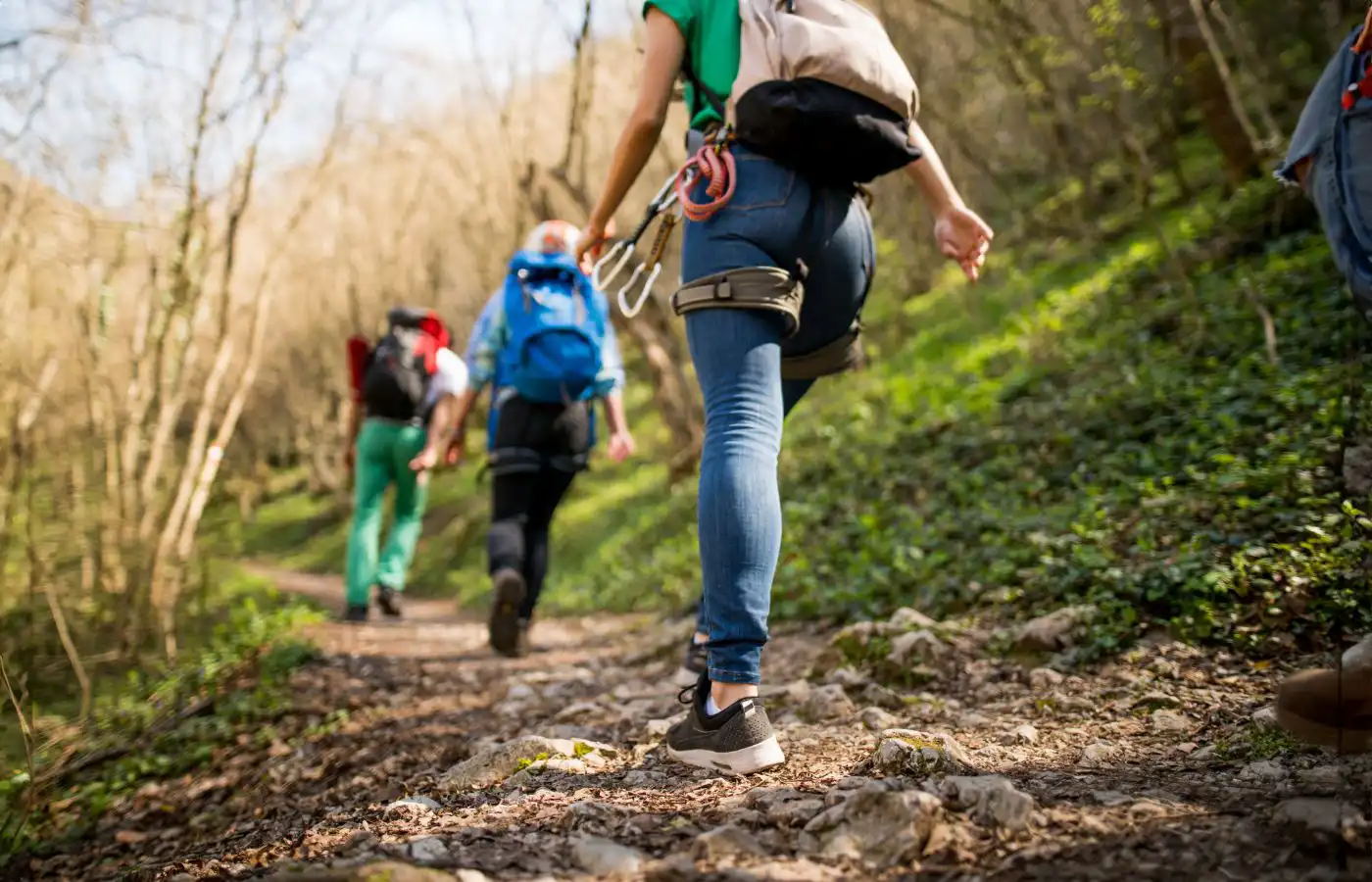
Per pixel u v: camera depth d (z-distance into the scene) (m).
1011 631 3.36
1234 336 6.01
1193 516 3.88
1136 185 8.42
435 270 21.69
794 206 2.15
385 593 7.52
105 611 7.16
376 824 2.08
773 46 2.13
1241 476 3.95
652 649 5.05
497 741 3.09
